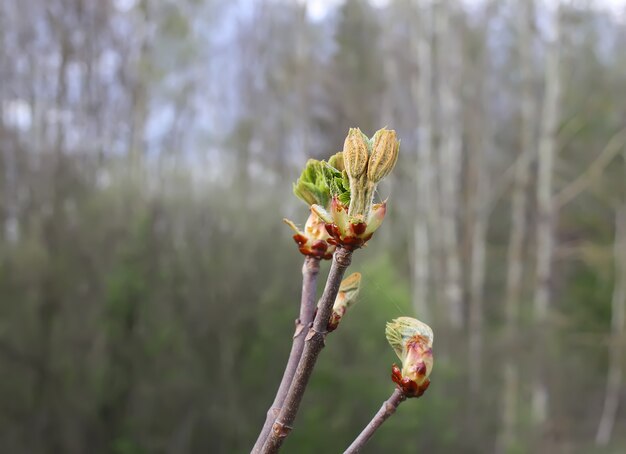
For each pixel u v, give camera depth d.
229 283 12.05
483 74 19.17
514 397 15.51
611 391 17.36
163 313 11.78
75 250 11.79
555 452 15.62
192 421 11.56
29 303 11.27
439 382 13.86
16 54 14.86
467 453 13.90
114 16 16.03
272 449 0.98
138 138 16.38
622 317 17.27
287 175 16.94
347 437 11.59
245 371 11.92
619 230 18.95
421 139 16.98
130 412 11.60
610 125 18.25
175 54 19.78
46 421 11.22
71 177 12.64
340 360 11.90
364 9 18.52
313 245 1.26
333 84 18.03
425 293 16.19
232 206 12.53
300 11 18.12
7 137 12.84
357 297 1.27
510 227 23.53
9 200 12.20
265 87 18.88
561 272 20.23
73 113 14.34
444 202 19.16
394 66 18.12
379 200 1.08
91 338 11.48
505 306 19.33
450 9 18.09
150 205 12.20
